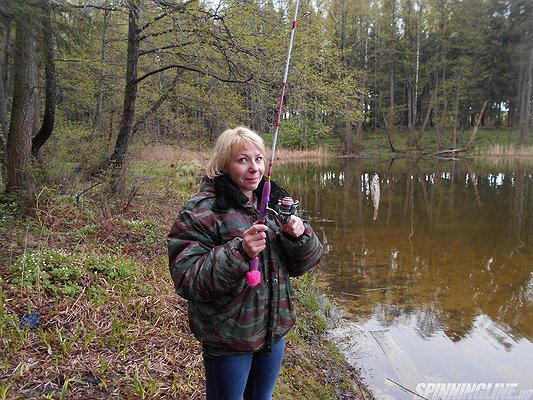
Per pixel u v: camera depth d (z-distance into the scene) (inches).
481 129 1530.5
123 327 136.6
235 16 271.0
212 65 309.6
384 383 158.6
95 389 106.3
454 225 411.5
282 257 77.3
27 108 239.0
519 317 215.5
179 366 123.7
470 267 291.3
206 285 66.4
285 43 277.1
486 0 1364.4
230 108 351.9
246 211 74.3
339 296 241.0
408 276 272.8
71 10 238.8
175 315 152.5
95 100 397.7
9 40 206.1
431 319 212.8
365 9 1218.6
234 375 74.5
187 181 464.1
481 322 209.6
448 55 1390.3
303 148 1238.3
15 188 237.6
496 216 450.0
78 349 121.2
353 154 1266.0
